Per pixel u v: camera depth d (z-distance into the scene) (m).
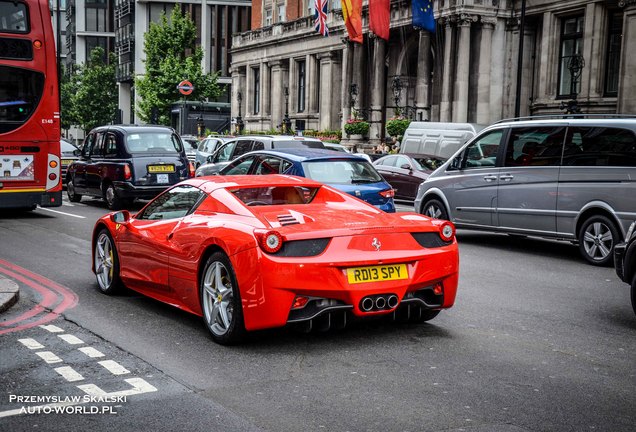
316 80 52.50
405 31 41.44
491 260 11.61
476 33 35.25
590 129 11.48
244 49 61.09
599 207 11.22
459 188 13.70
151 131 19.09
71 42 109.19
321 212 6.60
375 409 4.69
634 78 28.98
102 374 5.41
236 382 5.25
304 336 6.52
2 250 11.80
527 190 12.34
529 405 4.78
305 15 54.59
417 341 6.39
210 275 6.39
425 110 38.16
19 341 6.32
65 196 23.58
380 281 6.05
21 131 15.45
